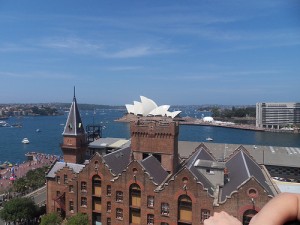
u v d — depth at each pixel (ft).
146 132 270.26
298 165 367.45
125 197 240.12
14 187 388.16
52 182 293.02
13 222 278.67
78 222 238.07
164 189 223.30
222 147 452.35
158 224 225.35
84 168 259.60
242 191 196.85
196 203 212.64
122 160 282.77
